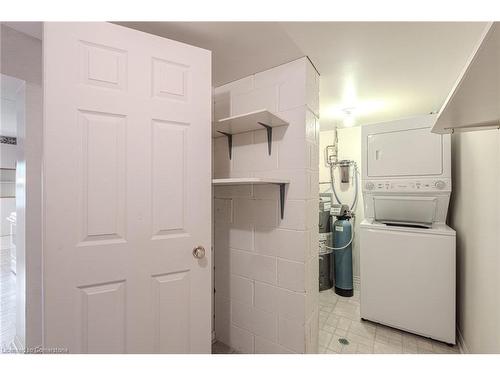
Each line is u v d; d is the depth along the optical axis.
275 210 1.64
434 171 1.99
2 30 1.27
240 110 1.82
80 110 0.99
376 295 2.14
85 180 1.00
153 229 1.14
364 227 2.22
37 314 1.39
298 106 1.55
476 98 0.76
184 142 1.22
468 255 1.74
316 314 1.70
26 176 1.37
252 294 1.74
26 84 1.36
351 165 3.19
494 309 1.32
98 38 1.03
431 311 1.90
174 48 1.20
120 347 1.07
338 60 1.57
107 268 1.04
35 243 1.39
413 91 2.06
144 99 1.12
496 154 1.31
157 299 1.16
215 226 1.96
